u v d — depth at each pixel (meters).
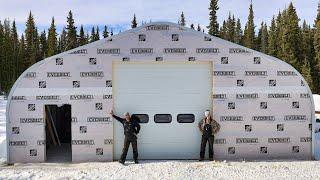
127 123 13.62
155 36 14.27
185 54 14.30
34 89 14.04
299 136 14.48
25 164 13.87
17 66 64.81
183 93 14.39
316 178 11.60
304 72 53.62
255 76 14.38
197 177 11.74
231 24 72.19
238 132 14.38
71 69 14.12
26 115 14.05
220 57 14.34
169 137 14.45
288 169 12.65
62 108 18.14
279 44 61.72
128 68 14.27
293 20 56.97
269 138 14.43
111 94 14.22
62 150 16.23
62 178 11.68
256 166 13.07
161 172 12.28
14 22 69.12
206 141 14.09
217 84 14.33
